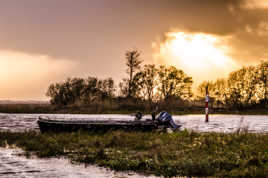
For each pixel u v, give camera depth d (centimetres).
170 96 6719
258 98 7044
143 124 2031
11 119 3750
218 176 909
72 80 7525
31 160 1173
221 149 1272
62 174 953
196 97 7581
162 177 927
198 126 2741
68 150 1363
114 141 1540
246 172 902
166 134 1819
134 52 6994
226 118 4325
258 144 1359
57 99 7481
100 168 1038
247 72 7175
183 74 6775
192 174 941
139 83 6800
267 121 3631
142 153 1245
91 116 4406
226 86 7500
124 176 935
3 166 1062
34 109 6116
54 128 2052
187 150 1270
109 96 7162
